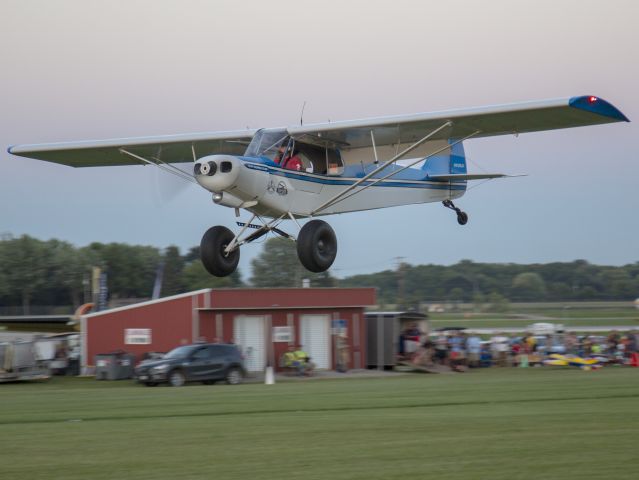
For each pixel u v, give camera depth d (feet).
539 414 152.56
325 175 187.52
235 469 105.29
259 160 170.91
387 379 253.03
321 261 179.01
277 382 248.73
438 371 286.25
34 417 154.51
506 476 100.99
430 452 114.93
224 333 287.69
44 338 301.43
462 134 186.29
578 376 254.06
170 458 111.96
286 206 176.24
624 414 151.64
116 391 217.97
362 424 140.46
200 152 214.28
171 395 200.95
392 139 191.62
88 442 124.06
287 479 99.91
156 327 289.53
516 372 281.33
